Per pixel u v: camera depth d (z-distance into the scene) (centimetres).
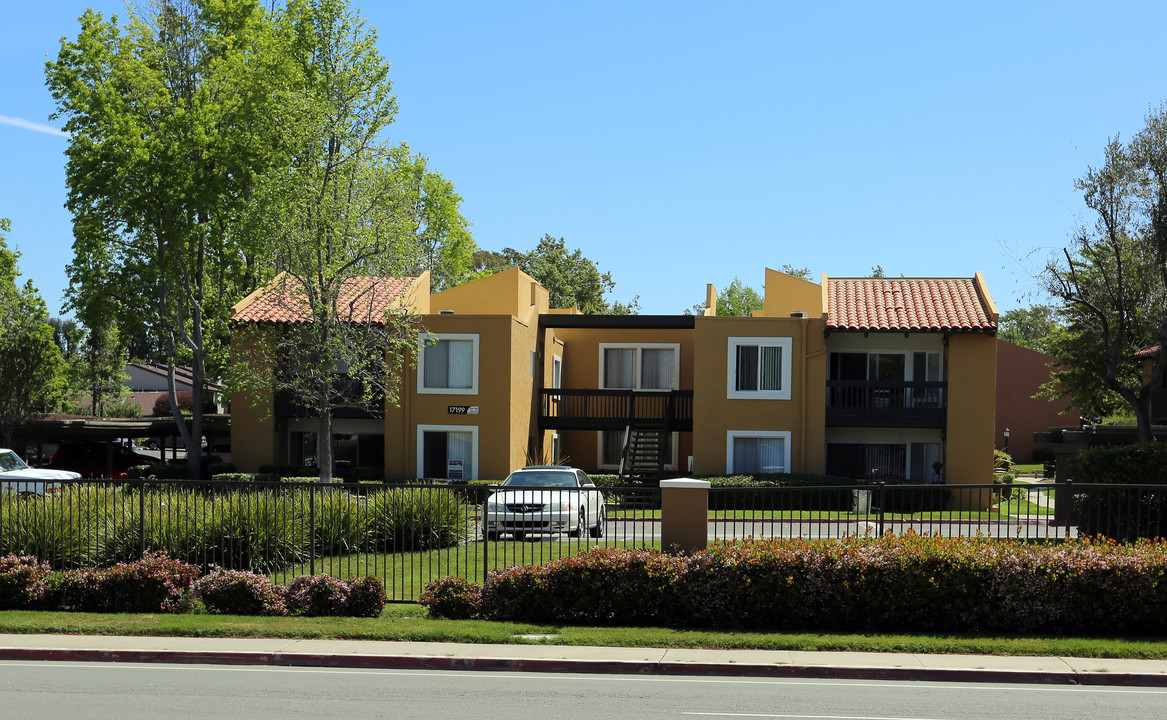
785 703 971
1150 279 2812
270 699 976
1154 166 2770
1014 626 1300
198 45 3519
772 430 3403
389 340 3231
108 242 3438
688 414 3678
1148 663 1134
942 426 3338
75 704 951
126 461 4284
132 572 1448
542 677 1102
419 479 3394
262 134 3434
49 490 1966
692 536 1455
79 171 3316
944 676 1096
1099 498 1609
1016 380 5684
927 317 3341
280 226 3097
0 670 1120
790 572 1333
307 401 3189
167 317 3544
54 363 4597
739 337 3431
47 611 1442
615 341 4100
